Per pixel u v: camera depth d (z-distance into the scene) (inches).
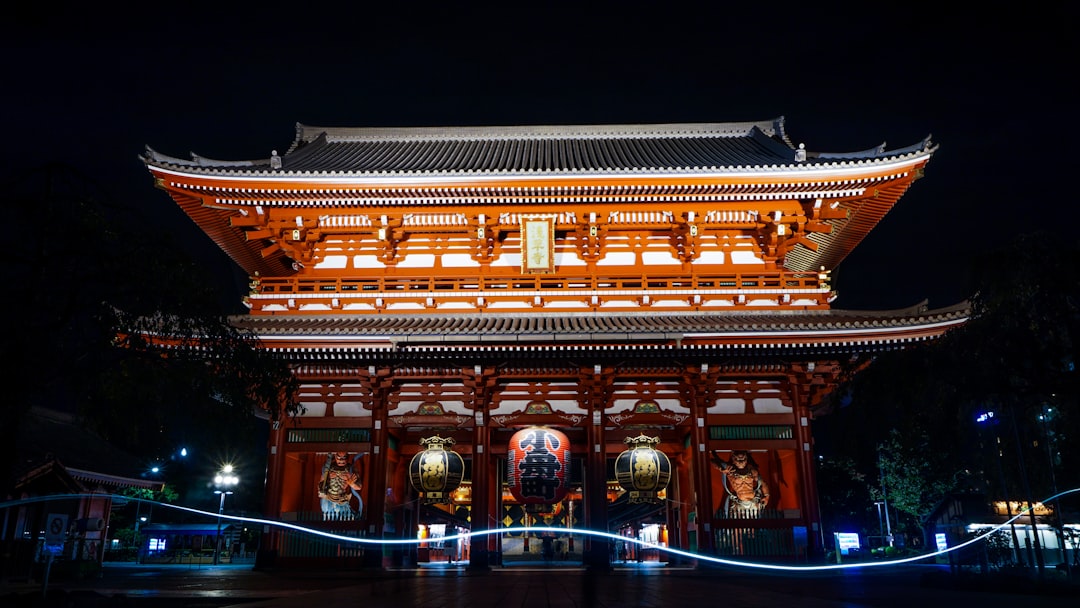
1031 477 935.7
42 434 1288.1
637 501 1032.2
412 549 1188.5
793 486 1107.9
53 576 929.5
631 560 1528.1
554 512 1619.1
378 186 1136.2
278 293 1192.2
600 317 1147.9
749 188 1155.9
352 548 1010.1
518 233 1242.0
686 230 1214.9
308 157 1477.6
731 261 1238.3
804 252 1462.8
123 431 550.0
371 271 1232.8
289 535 1019.3
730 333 1008.9
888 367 626.8
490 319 1138.0
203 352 577.6
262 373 589.6
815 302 1186.6
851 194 1175.0
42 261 485.4
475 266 1235.9
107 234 503.8
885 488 1850.4
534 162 1427.2
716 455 1074.1
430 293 1189.1
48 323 478.3
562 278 1205.1
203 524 2177.7
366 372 1067.9
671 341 1013.2
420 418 1091.3
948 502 1577.3
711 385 1074.7
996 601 559.8
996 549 844.0
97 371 507.5
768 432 1070.4
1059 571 853.8
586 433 1146.7
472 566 1005.8
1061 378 571.8
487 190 1145.4
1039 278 569.9
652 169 1131.9
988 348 582.6
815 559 995.3
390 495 1106.7
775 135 1643.7
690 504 1135.6
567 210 1191.6
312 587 737.0
